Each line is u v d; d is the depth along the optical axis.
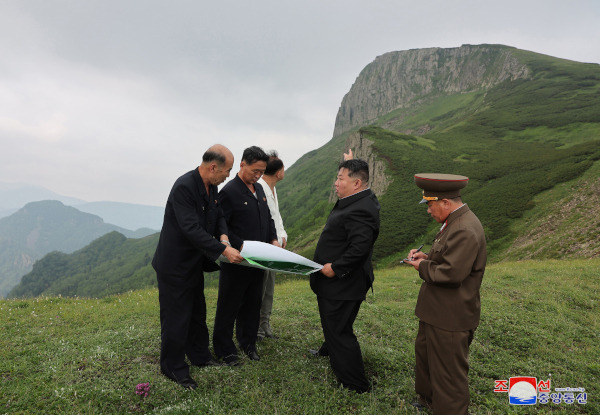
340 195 3.88
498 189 49.78
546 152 67.38
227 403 3.50
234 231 4.43
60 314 6.14
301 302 7.80
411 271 14.55
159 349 4.47
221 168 3.72
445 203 3.23
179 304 3.79
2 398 3.30
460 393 3.12
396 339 5.53
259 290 4.51
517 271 11.88
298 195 156.12
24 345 4.61
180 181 3.74
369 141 86.62
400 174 68.56
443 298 3.17
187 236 3.62
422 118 180.12
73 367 3.88
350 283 3.76
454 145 84.75
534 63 155.88
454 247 3.04
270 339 5.10
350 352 3.79
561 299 7.98
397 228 49.34
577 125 82.94
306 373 4.11
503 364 4.72
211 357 4.32
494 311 6.93
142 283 127.12
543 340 5.63
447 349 3.12
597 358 5.07
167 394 3.54
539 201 40.81
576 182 40.97
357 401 3.58
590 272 10.84
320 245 4.03
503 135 91.19
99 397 3.38
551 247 26.66
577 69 134.00
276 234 4.92
